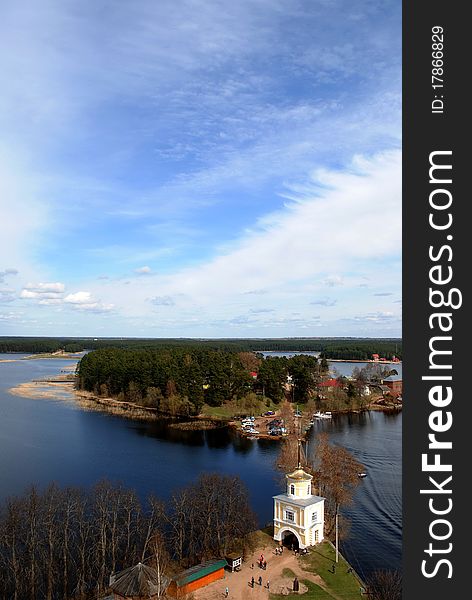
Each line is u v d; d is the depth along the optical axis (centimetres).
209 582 7312
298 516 8412
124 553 7981
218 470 13525
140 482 12294
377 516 10044
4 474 12812
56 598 7094
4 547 7538
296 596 6938
